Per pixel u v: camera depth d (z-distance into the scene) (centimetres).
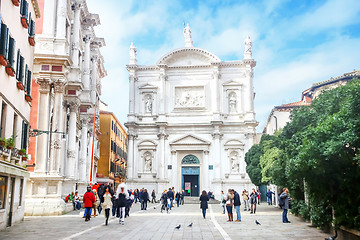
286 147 1994
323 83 4378
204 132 5319
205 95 5394
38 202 2470
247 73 5378
